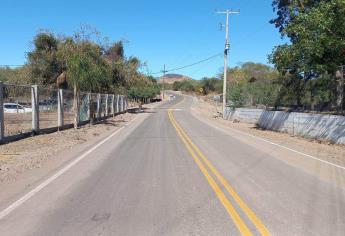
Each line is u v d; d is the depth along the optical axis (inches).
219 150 689.0
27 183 411.5
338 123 848.9
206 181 422.3
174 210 311.4
